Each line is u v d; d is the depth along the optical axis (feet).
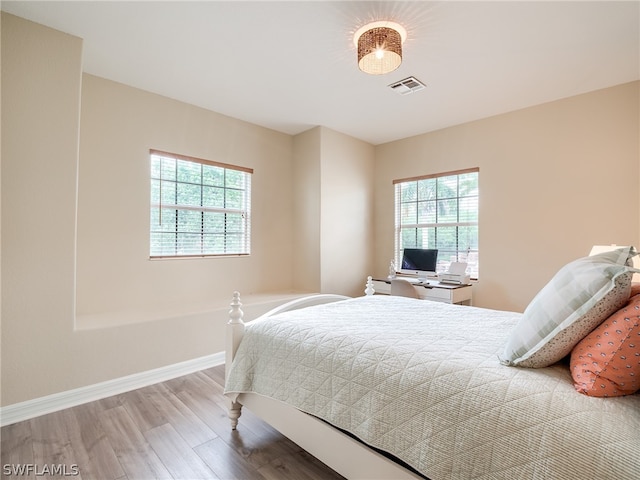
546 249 10.11
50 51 6.76
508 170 10.93
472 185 12.03
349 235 13.55
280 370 5.01
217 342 9.41
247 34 7.02
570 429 2.62
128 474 4.83
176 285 10.36
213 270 11.23
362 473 3.92
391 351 4.09
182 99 10.32
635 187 8.69
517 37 6.99
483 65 8.13
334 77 8.86
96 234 8.82
